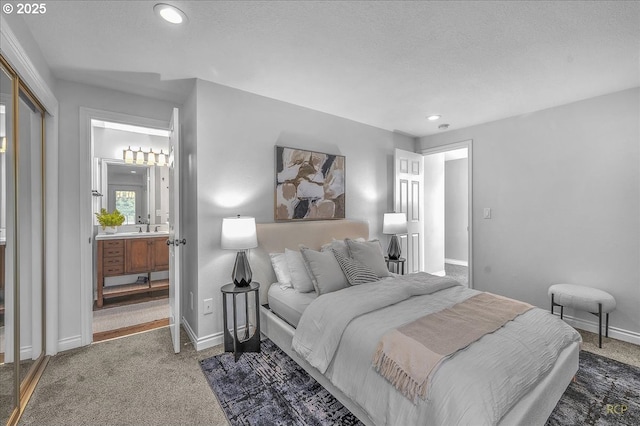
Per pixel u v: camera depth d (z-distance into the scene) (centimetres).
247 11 166
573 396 189
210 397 189
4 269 164
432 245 531
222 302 264
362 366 161
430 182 526
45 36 187
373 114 347
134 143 433
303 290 252
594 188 289
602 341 269
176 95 285
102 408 178
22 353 198
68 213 250
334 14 169
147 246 404
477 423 115
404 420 135
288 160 309
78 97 254
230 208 273
